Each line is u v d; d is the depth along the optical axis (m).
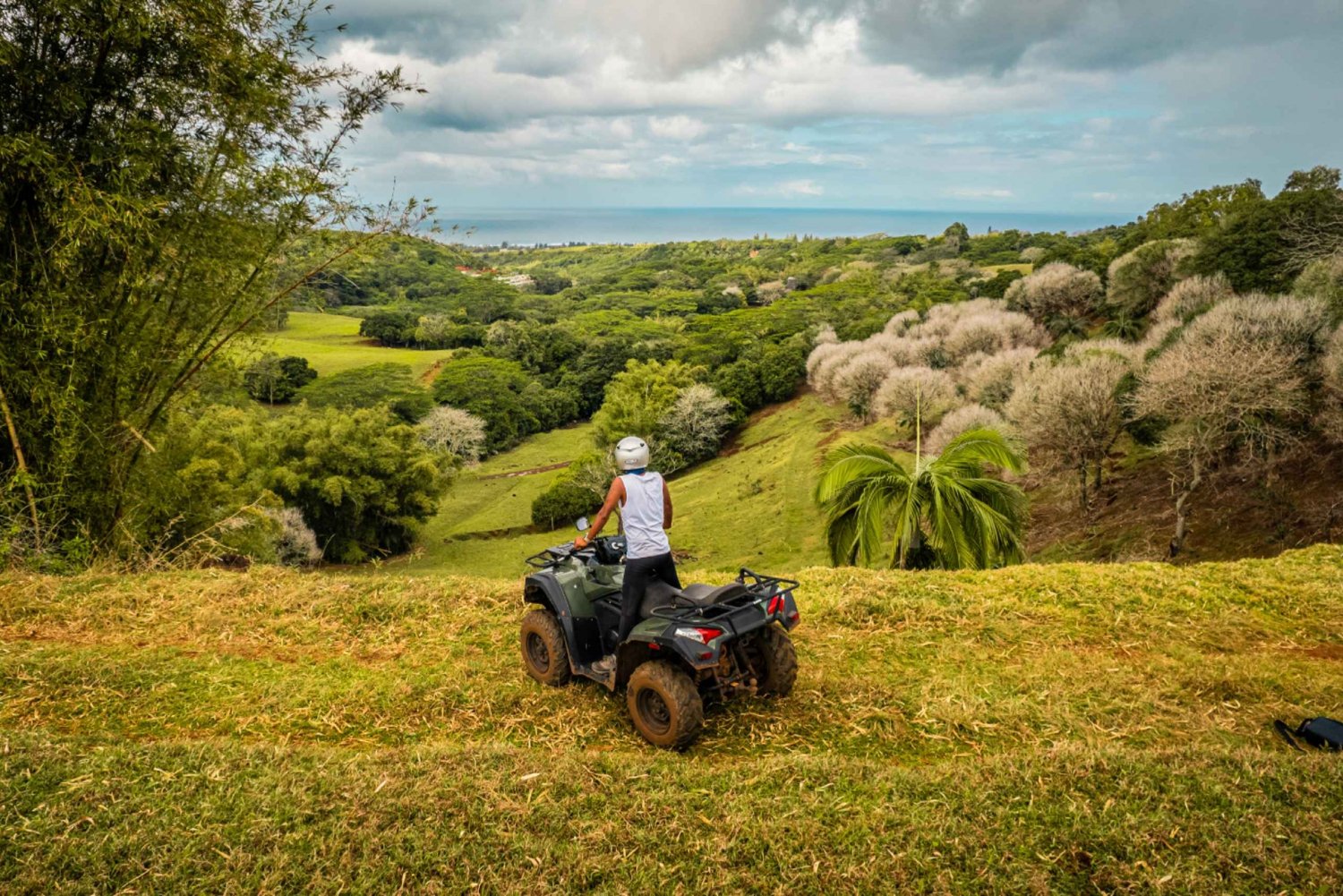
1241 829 3.64
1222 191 69.00
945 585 8.21
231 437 41.69
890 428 51.22
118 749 4.42
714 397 70.12
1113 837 3.59
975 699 5.51
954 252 188.50
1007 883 3.32
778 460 55.53
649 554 4.91
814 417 65.62
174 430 11.70
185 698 5.55
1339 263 31.84
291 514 40.06
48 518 9.23
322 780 4.11
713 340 98.38
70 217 8.12
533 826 3.73
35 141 7.98
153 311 9.92
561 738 4.94
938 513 12.25
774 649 5.33
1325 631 7.20
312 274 11.05
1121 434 38.06
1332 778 4.11
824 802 3.96
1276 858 3.43
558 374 106.94
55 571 8.98
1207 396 24.88
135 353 9.52
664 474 65.69
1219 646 6.87
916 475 12.64
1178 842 3.56
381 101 10.41
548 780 4.15
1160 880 3.29
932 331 62.00
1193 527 26.44
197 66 9.06
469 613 7.30
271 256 10.64
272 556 20.53
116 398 9.70
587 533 5.21
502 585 8.02
